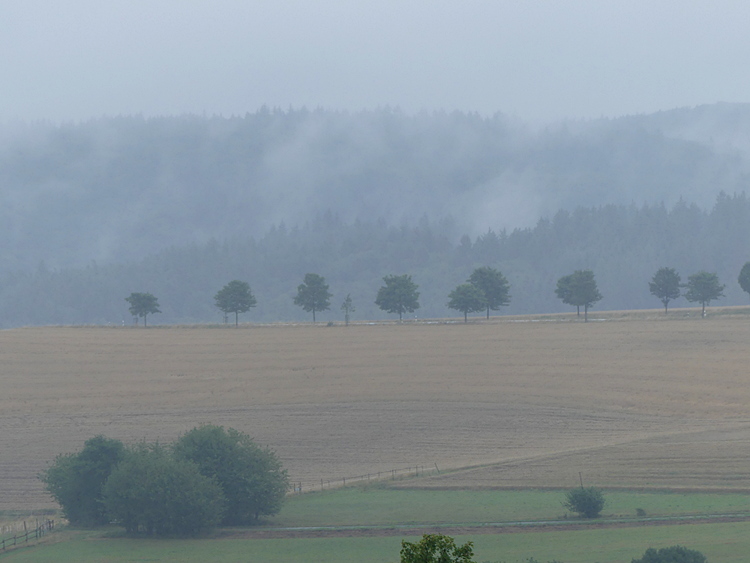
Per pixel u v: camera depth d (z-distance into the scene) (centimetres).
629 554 14200
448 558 5578
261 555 15962
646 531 16025
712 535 15312
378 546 16162
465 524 17612
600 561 13875
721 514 17275
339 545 16400
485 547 15488
